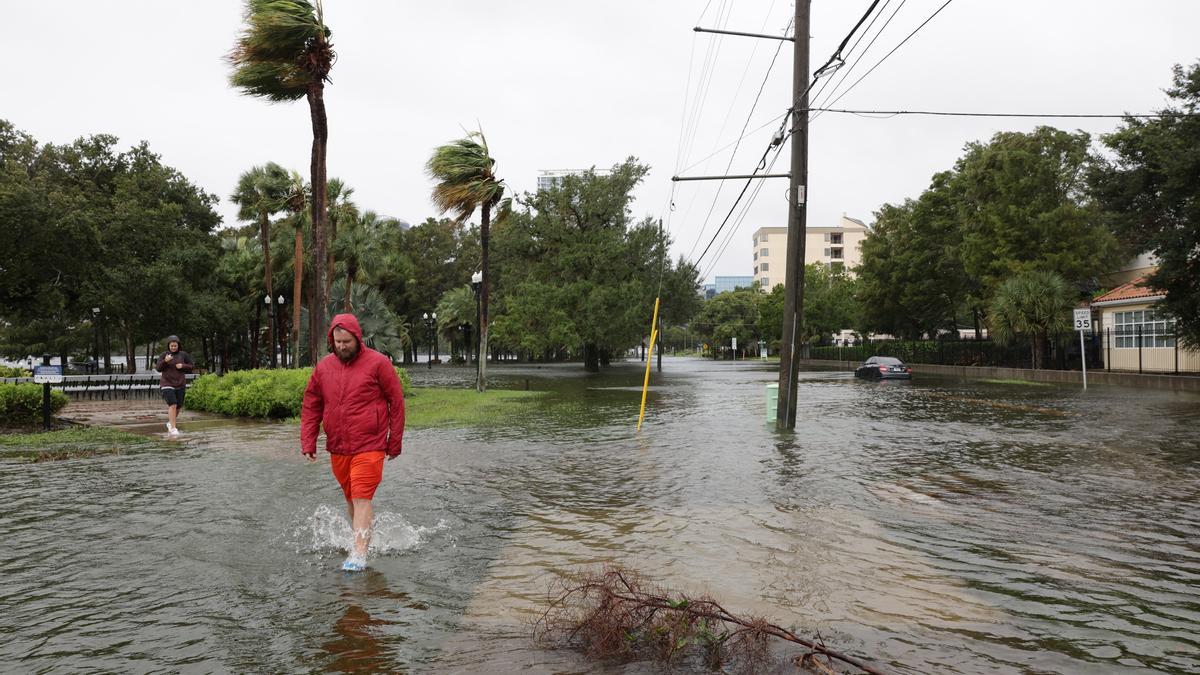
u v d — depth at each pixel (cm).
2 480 820
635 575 454
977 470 899
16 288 3475
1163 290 2380
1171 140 2192
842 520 632
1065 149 3625
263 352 5250
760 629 351
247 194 3397
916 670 329
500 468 929
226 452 1058
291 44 1733
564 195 4266
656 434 1316
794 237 1387
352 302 3734
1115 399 2056
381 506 691
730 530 596
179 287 3775
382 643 361
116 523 613
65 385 2331
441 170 2378
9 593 438
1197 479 830
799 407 1888
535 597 430
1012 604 418
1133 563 501
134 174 4497
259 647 357
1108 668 331
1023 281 3209
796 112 1388
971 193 3812
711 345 11131
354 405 506
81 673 328
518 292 4544
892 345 5116
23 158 4084
